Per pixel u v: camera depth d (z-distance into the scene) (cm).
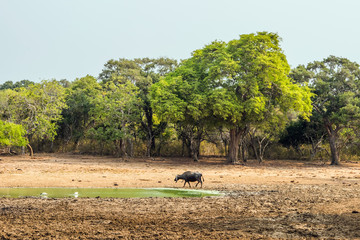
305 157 6756
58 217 1552
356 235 1217
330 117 5688
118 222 1460
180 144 7131
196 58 5828
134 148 6962
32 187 2542
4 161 4866
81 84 7894
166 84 5344
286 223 1414
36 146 7719
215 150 7156
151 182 2867
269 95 5347
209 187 2656
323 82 5856
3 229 1322
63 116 7594
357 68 6131
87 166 4269
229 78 5272
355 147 6869
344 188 2598
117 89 6303
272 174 3766
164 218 1546
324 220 1456
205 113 5075
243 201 2008
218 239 1184
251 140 5922
